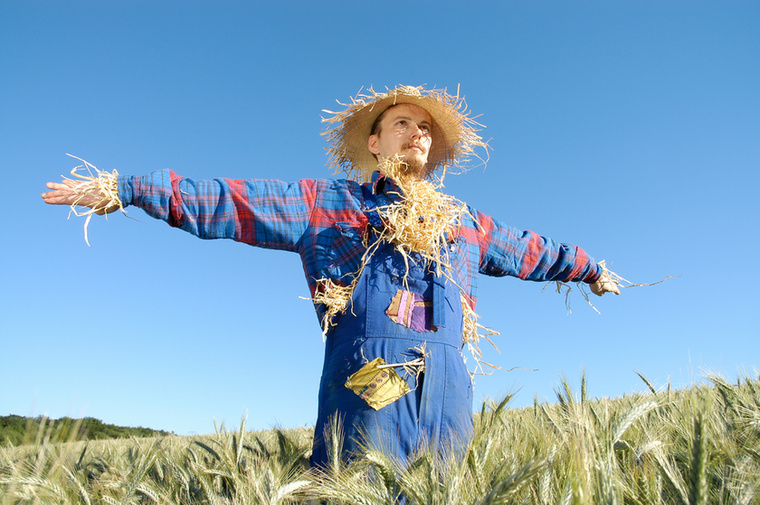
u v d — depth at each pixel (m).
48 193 2.74
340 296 2.85
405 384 2.62
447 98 3.73
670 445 2.25
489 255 3.51
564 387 2.68
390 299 2.78
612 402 3.16
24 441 1.65
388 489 1.87
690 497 1.48
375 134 3.88
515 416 3.44
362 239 2.97
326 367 2.83
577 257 3.76
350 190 3.18
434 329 2.79
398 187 3.24
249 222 3.02
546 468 1.78
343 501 1.91
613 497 1.37
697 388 2.87
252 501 2.12
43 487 1.94
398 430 2.55
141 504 2.44
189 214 2.94
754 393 2.85
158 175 2.93
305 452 2.70
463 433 2.67
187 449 3.46
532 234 3.72
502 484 1.48
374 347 2.68
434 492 1.75
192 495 2.49
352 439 2.53
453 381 2.73
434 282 2.88
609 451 1.65
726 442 2.16
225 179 3.09
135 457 3.26
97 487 2.58
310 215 3.10
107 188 2.81
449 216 3.14
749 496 1.51
